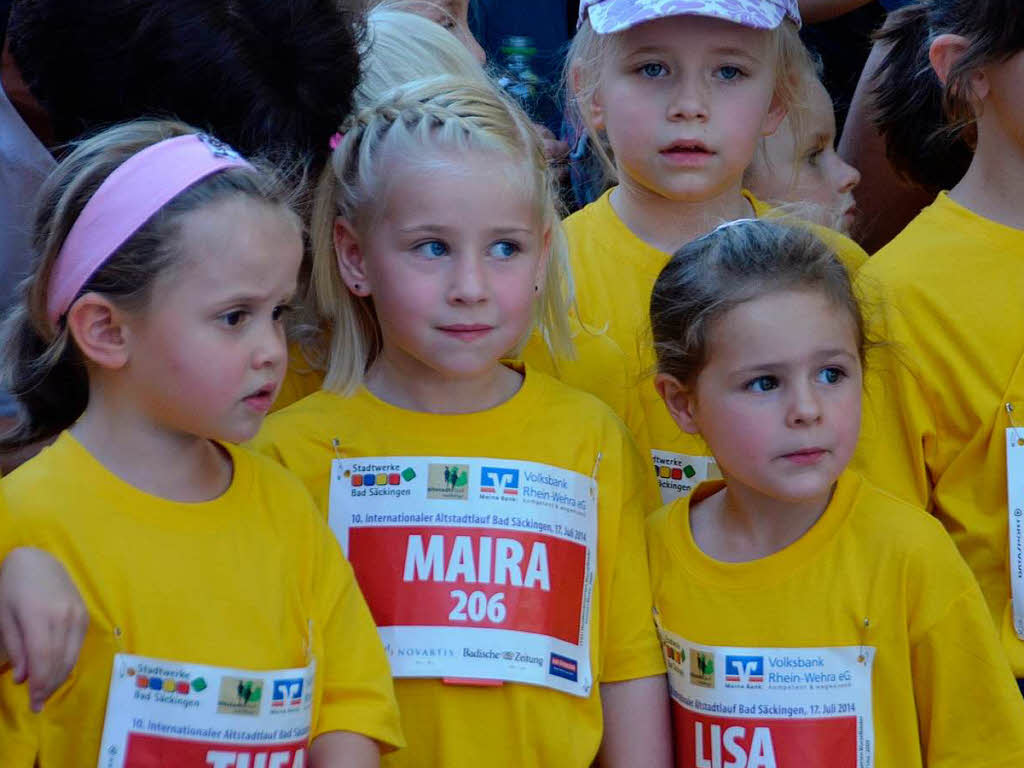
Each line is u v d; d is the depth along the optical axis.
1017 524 8.36
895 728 7.53
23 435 7.12
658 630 8.01
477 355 7.64
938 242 9.04
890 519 7.73
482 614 7.48
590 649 7.77
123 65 7.41
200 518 6.64
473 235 7.59
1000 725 7.45
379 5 10.16
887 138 11.33
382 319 7.90
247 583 6.63
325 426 7.90
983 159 9.08
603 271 9.71
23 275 7.98
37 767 6.26
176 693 6.34
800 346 7.53
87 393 6.96
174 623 6.39
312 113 7.75
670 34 9.34
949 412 8.73
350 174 7.98
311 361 8.50
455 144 7.66
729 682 7.59
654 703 7.90
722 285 7.69
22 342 6.95
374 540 7.61
